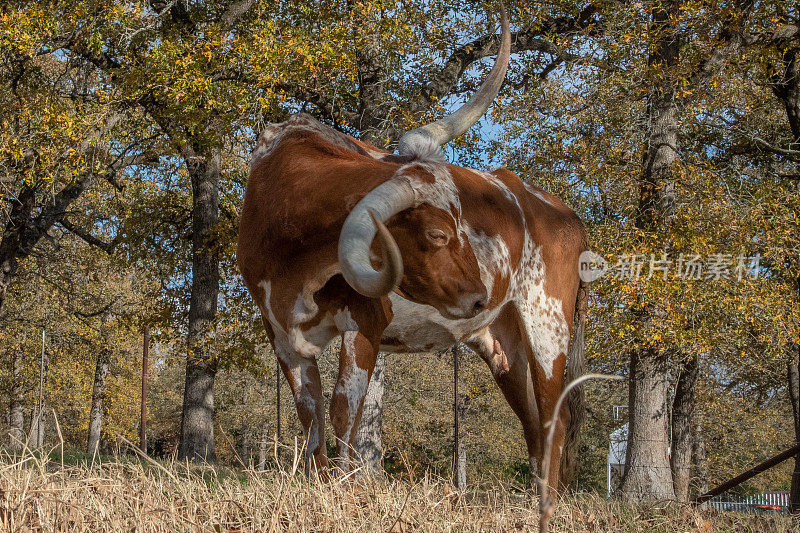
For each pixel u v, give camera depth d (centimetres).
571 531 519
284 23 1908
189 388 2347
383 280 411
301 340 598
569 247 817
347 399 570
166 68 1747
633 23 1695
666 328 1619
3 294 2244
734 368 2430
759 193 1797
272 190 623
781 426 3544
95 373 4331
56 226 2889
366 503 479
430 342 730
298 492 455
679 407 2586
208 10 2033
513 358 825
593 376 234
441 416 4194
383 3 1722
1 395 4319
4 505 407
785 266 1873
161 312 2408
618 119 1683
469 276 588
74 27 1836
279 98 1755
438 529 434
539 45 2022
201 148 2069
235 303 2206
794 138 2155
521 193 775
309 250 580
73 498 443
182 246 2450
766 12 1745
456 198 614
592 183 1727
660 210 1706
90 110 1881
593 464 3541
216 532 404
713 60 1752
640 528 611
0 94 1944
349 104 2031
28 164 1925
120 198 2744
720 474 3541
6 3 1822
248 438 4884
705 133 2148
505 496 564
